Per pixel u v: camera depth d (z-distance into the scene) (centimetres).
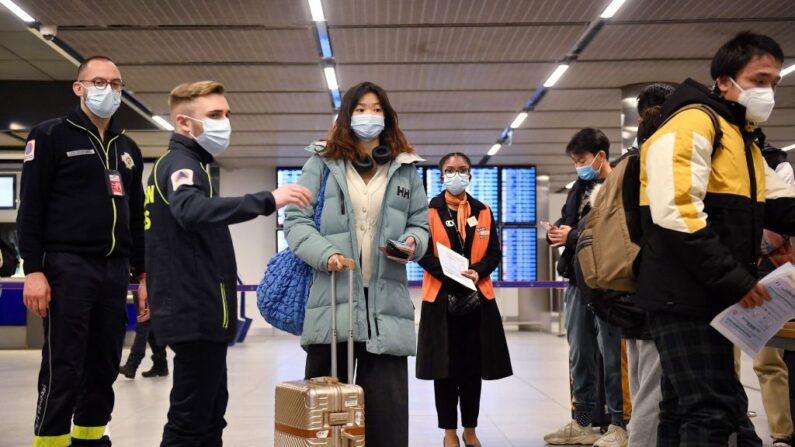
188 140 318
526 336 1423
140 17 646
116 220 385
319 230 327
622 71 832
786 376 470
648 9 638
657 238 270
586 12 643
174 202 294
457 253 456
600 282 292
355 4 620
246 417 588
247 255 1527
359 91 333
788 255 405
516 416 593
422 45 730
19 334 1287
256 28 677
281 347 1245
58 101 1019
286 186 300
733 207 264
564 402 656
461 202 480
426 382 784
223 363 315
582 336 494
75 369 367
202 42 716
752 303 250
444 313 455
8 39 848
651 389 332
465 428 471
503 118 1080
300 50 746
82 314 370
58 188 375
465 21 663
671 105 278
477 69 820
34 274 365
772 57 270
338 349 328
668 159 258
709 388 261
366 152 340
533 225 1502
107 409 389
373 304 321
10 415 609
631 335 342
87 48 729
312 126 1125
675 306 262
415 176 345
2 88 1017
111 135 396
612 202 292
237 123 1104
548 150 1345
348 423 289
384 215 329
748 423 388
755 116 273
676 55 770
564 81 875
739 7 634
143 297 416
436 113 1045
